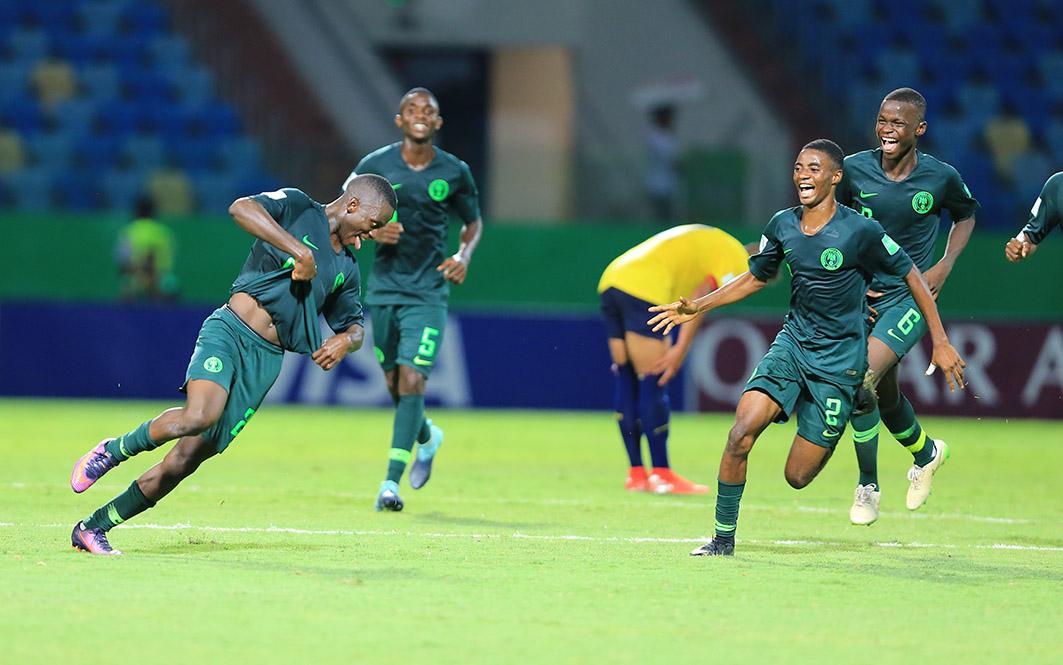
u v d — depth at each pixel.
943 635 18.38
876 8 89.75
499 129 87.06
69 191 74.06
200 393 22.42
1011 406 65.06
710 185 73.19
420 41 84.69
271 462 42.12
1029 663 16.94
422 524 28.92
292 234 23.23
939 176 28.73
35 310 64.06
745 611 19.61
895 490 38.38
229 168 76.38
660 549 25.64
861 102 84.94
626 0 86.00
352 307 24.31
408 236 32.88
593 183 73.62
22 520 27.69
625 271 36.41
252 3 83.69
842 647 17.53
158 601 19.23
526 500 34.12
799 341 24.69
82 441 47.19
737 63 86.44
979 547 27.14
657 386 36.44
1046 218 28.31
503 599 20.05
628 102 85.81
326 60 82.69
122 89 79.44
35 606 18.70
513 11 84.94
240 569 22.11
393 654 16.56
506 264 71.44
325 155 76.00
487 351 64.56
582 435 54.75
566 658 16.58
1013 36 90.00
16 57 79.62
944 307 73.19
